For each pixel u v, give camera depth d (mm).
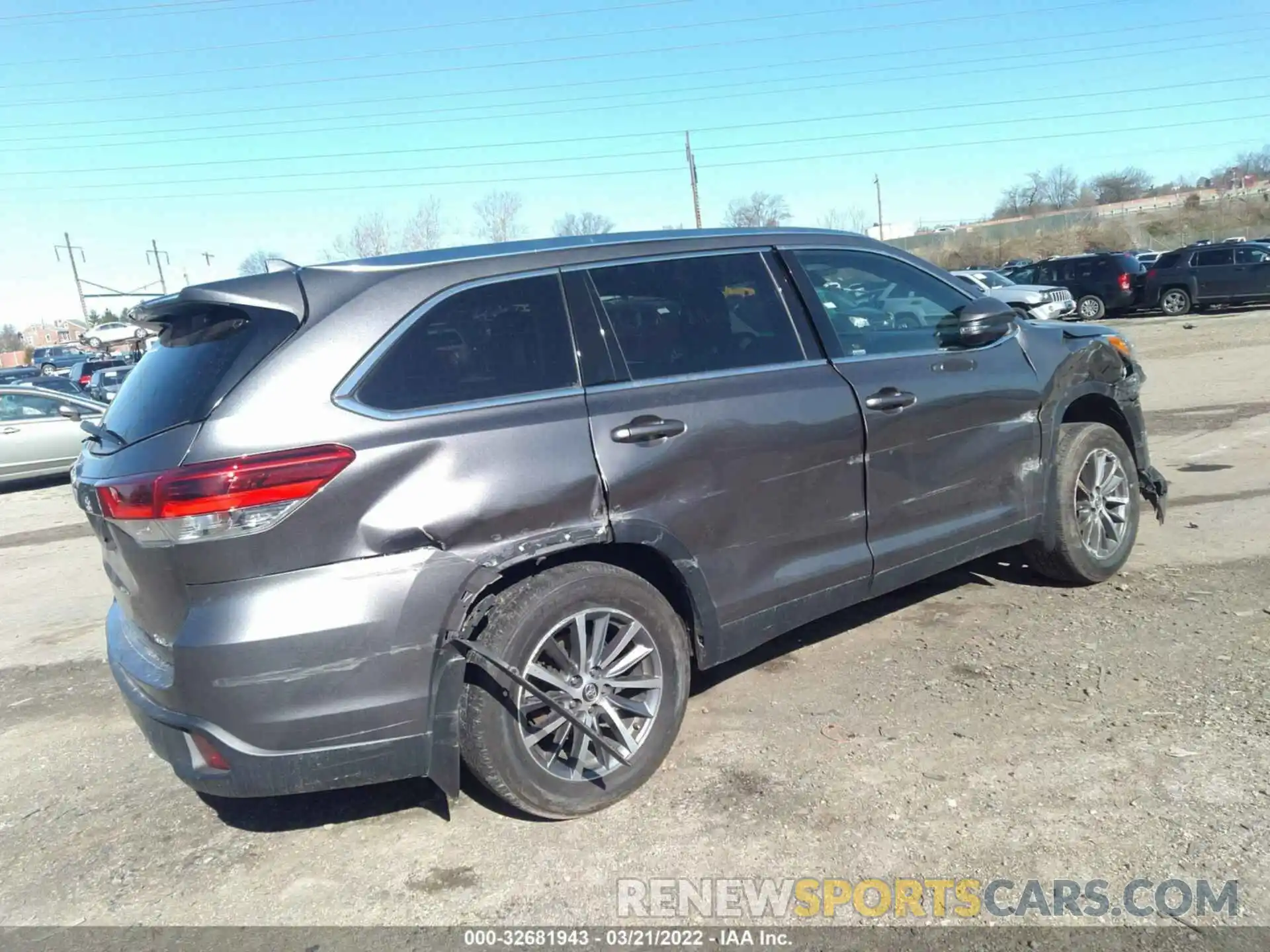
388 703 3105
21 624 6730
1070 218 64438
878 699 4109
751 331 3979
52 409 13859
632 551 3656
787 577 3930
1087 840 3041
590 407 3477
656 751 3572
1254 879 2801
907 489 4281
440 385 3289
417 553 3131
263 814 3744
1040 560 5086
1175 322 22922
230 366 3121
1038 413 4781
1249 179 86125
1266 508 6344
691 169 44125
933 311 4672
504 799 3365
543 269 3607
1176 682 3986
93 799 4008
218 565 2947
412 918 3012
